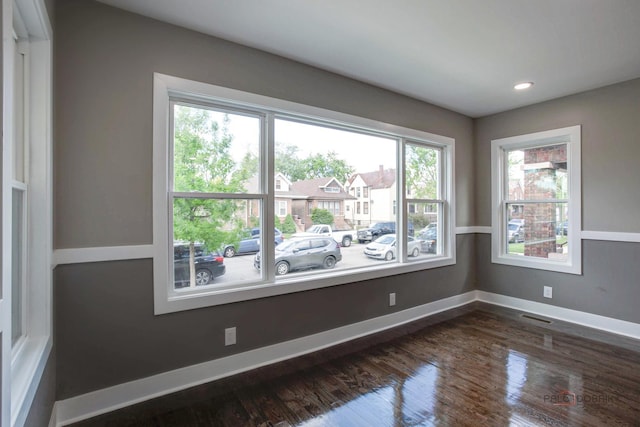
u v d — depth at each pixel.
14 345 1.44
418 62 2.71
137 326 2.05
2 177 0.97
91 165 1.90
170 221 2.22
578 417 1.90
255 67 2.48
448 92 3.39
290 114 2.71
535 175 3.82
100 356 1.94
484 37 2.32
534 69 2.84
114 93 1.97
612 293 3.20
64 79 1.83
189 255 2.29
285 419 1.90
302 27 2.20
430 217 3.90
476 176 4.31
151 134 2.08
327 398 2.11
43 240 1.59
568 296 3.51
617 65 2.76
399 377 2.36
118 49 1.98
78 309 1.87
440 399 2.09
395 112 3.39
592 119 3.30
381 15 2.06
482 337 3.08
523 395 2.12
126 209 2.01
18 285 1.48
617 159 3.14
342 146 3.12
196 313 2.25
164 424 1.85
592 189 3.31
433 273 3.80
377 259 3.39
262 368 2.48
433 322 3.49
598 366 2.49
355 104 3.06
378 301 3.27
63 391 1.84
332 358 2.66
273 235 2.64
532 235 3.85
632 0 1.88
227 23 2.15
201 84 2.25
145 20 2.07
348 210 3.17
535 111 3.73
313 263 2.93
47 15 1.57
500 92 3.38
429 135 3.72
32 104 1.57
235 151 2.49
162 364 2.13
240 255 2.51
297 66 2.69
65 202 1.83
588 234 3.34
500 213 4.11
